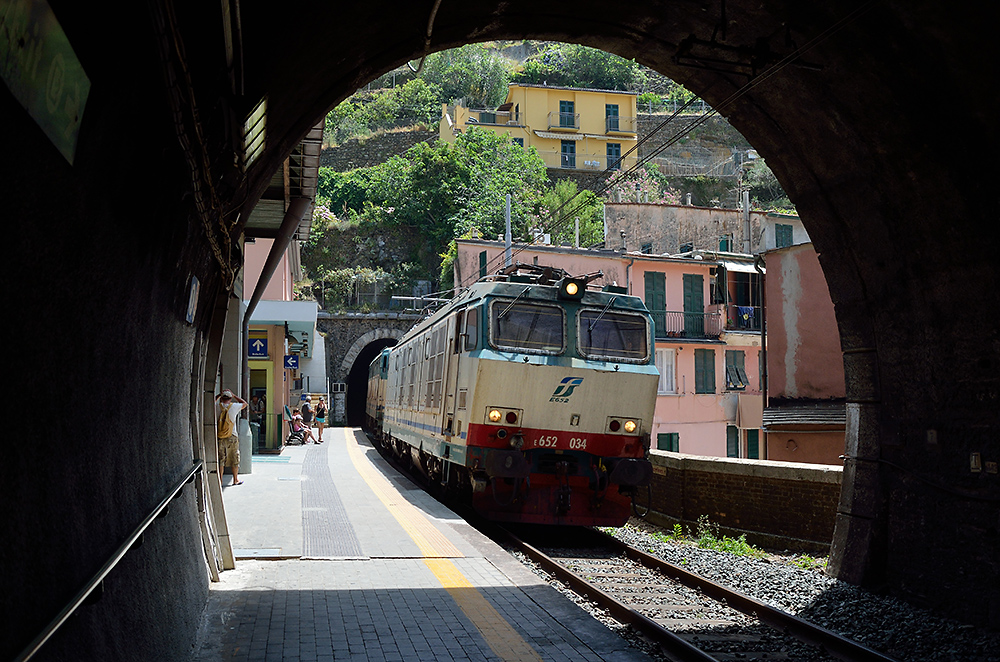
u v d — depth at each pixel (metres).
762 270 19.84
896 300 8.70
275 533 9.75
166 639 4.25
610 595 8.35
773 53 7.95
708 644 6.75
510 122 63.44
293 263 31.16
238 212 6.10
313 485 14.52
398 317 43.19
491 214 50.84
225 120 3.96
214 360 7.84
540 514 11.72
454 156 53.12
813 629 6.91
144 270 3.56
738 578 9.40
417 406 16.02
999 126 6.74
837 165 8.80
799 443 17.66
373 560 8.45
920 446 8.45
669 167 67.81
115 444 3.45
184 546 5.46
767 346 19.44
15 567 2.17
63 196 2.29
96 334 3.01
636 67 82.81
